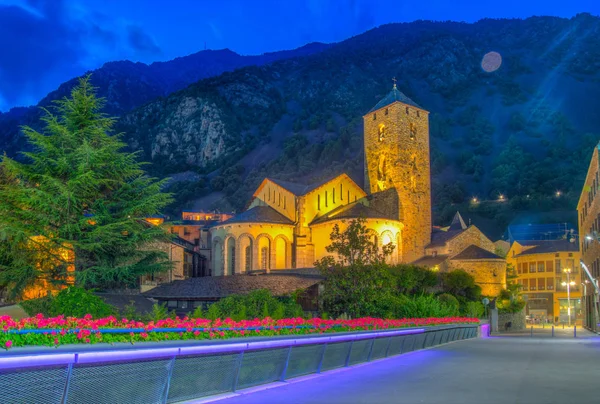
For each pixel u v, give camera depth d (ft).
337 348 67.26
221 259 245.45
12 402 28.94
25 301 93.66
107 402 34.60
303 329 70.18
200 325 52.49
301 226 243.19
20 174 94.22
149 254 101.04
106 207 96.63
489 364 75.77
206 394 44.24
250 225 238.07
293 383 54.60
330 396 47.24
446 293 221.25
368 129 295.69
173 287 187.21
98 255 96.37
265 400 44.37
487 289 248.73
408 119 282.77
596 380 59.16
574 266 372.38
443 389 51.88
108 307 84.23
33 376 30.01
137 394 36.88
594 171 200.03
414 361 79.20
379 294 135.44
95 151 92.17
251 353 49.57
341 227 226.99
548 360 83.15
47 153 95.40
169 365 39.29
